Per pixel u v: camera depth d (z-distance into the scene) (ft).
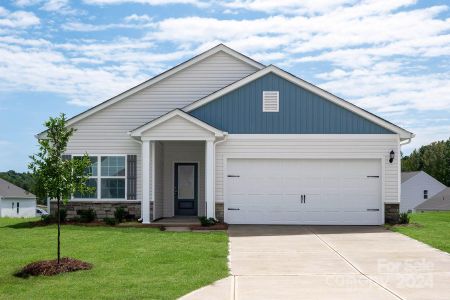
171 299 30.73
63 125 40.55
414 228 63.26
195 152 78.02
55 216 68.69
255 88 69.05
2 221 76.07
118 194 72.13
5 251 46.83
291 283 35.27
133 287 33.45
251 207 69.05
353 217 68.59
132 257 43.65
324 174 69.00
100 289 32.96
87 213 69.15
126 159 72.49
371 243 52.75
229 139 68.80
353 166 68.85
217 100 69.21
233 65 75.56
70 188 39.73
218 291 32.94
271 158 68.80
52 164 39.63
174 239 54.03
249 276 37.42
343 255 45.96
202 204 77.87
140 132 66.90
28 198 192.65
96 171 72.38
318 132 68.69
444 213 89.61
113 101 73.36
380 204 68.39
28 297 31.30
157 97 74.64
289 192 69.00
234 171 69.15
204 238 54.85
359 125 68.59
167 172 77.97
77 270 38.70
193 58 75.20
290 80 68.80
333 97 68.39
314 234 59.36
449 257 44.83
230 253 46.93
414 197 223.10
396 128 68.23
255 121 68.90
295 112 68.80
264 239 55.47
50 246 49.39
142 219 67.10
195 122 66.33
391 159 68.13
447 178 250.57
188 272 37.96
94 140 72.84
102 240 53.16
